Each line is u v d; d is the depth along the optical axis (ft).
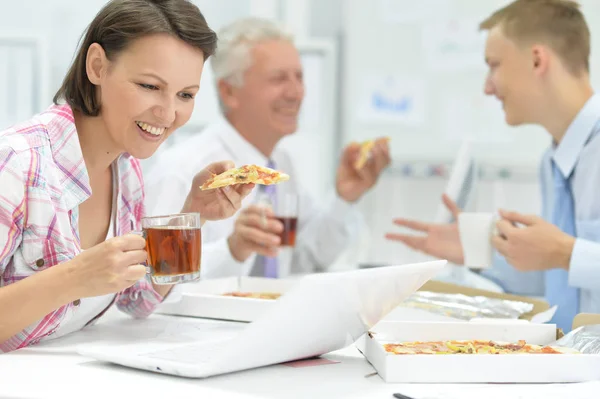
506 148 12.03
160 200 8.35
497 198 12.00
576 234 7.34
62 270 3.99
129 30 4.32
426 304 5.57
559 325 6.86
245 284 6.21
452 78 12.28
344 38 12.62
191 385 3.43
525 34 7.41
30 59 12.03
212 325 5.02
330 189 12.62
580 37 7.38
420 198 12.32
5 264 4.39
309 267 10.41
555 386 3.48
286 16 12.69
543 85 7.44
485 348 3.83
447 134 12.32
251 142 9.66
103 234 5.13
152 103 4.41
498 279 8.31
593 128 7.10
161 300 5.19
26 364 3.86
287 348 3.73
